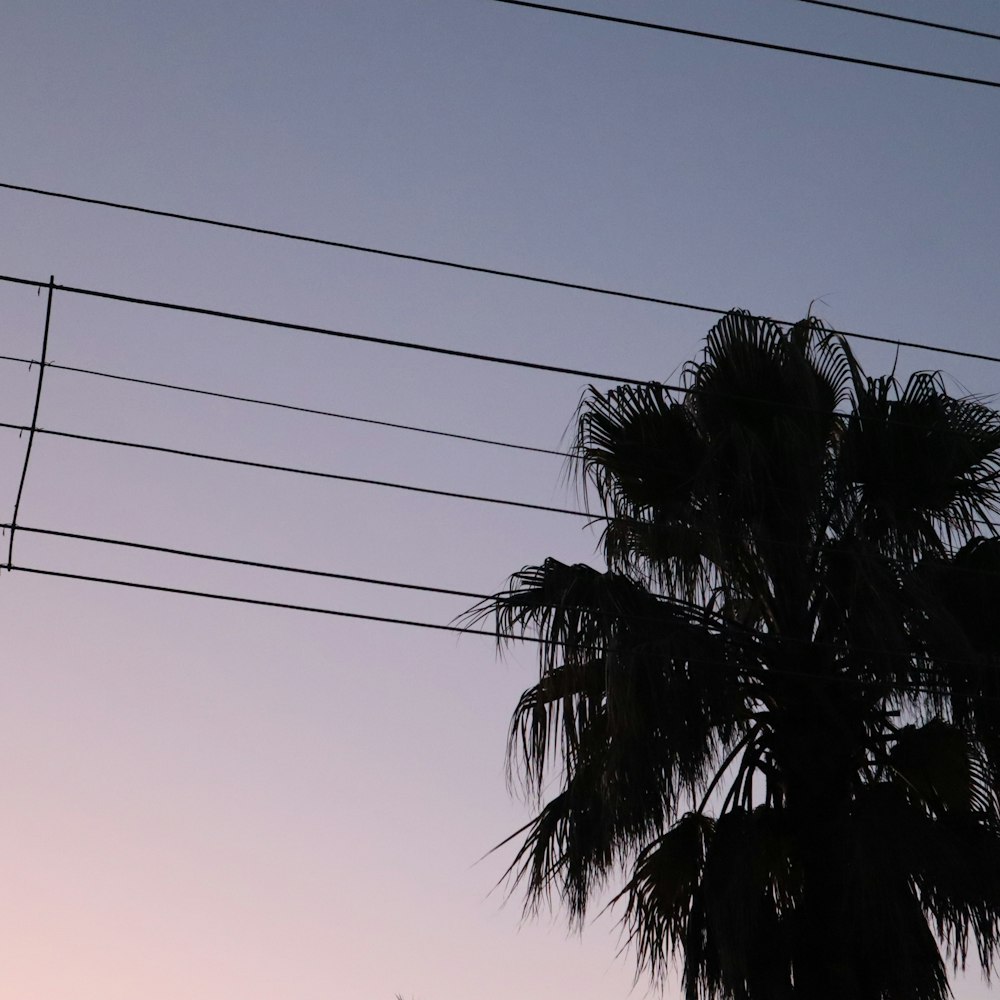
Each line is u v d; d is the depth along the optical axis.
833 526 11.25
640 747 10.47
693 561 11.26
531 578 11.21
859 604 10.92
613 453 11.65
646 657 10.59
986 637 11.13
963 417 11.70
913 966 10.16
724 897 10.34
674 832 11.49
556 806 11.59
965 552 11.52
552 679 11.04
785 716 10.89
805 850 10.52
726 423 11.42
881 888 10.17
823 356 12.00
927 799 11.12
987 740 10.88
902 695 10.98
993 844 10.70
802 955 10.31
